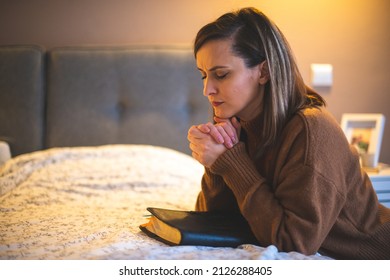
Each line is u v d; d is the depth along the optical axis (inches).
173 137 89.0
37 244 40.8
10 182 67.9
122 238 41.8
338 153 40.5
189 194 68.3
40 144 88.7
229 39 40.9
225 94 42.1
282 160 41.5
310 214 37.7
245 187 41.3
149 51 89.5
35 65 88.5
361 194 43.8
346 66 96.4
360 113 97.6
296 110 42.9
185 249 38.5
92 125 88.5
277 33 43.1
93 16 94.2
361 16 95.6
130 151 77.9
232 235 40.7
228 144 42.1
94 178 70.8
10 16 93.6
